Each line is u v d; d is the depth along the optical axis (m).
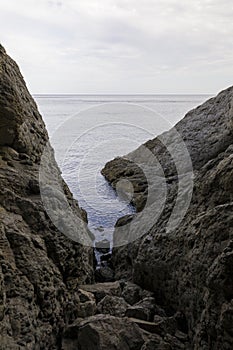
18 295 3.19
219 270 3.43
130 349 3.33
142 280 5.43
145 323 3.94
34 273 3.45
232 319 3.14
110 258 6.90
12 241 3.47
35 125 5.02
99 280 6.27
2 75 4.30
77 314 4.11
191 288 4.25
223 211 4.25
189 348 3.80
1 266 3.12
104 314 3.98
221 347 3.22
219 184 4.91
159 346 3.41
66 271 4.17
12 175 4.15
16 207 3.90
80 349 3.43
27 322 3.12
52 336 3.50
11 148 4.44
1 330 2.77
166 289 4.95
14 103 4.32
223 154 5.82
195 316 3.99
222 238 4.03
